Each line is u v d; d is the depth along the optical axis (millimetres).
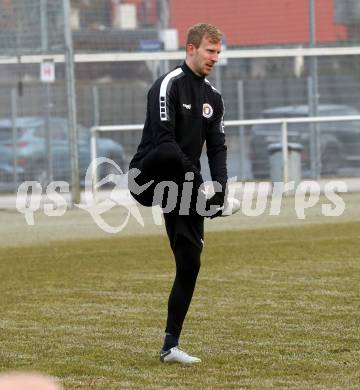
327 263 32594
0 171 58875
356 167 59438
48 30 51875
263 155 59250
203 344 20766
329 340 20984
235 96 61906
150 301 26328
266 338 21281
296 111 61969
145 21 61812
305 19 67188
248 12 67562
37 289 28688
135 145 61281
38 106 59531
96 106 61438
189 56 19422
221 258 34281
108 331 22375
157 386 17203
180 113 19312
